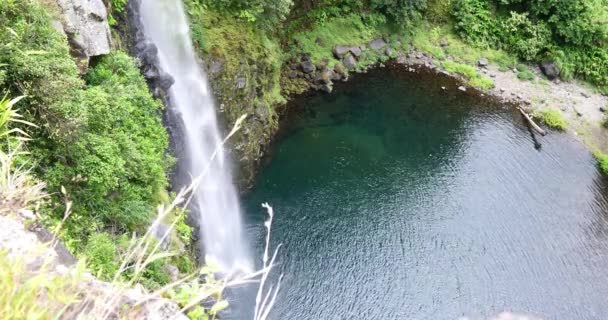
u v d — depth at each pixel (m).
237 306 14.40
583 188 20.34
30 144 7.88
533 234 18.06
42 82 7.69
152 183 10.82
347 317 15.01
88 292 2.83
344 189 19.19
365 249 17.02
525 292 16.12
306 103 22.88
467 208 18.81
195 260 12.95
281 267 16.14
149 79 13.06
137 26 13.34
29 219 4.11
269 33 20.64
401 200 18.94
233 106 17.14
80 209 8.71
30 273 2.99
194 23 15.80
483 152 21.69
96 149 8.73
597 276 16.86
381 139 21.77
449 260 16.88
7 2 7.70
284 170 19.61
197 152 15.72
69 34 9.63
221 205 16.86
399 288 15.93
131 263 8.41
